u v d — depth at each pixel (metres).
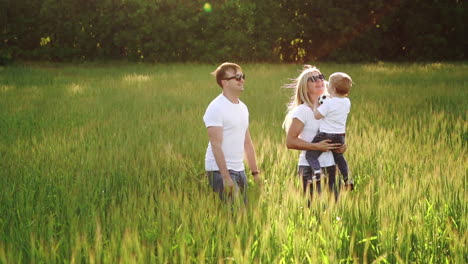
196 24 28.28
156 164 6.92
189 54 28.88
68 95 14.72
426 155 7.12
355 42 30.19
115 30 28.75
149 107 12.47
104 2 27.89
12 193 5.56
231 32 28.25
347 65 26.39
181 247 3.81
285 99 13.71
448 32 30.53
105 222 4.66
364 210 4.66
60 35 28.36
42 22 28.12
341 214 4.61
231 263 3.87
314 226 4.51
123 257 3.67
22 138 8.84
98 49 28.75
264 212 4.80
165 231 4.30
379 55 30.77
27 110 11.95
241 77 5.03
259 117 10.88
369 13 30.08
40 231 4.41
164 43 28.19
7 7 27.47
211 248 4.12
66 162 7.14
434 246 4.16
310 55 30.56
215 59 28.41
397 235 4.24
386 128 9.48
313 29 30.00
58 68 24.59
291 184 5.14
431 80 17.86
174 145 8.16
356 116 10.86
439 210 4.88
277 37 29.23
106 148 8.01
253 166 5.46
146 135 9.01
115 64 27.53
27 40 28.30
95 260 3.78
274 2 29.05
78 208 5.21
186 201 4.84
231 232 4.12
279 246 4.09
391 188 5.67
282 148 7.49
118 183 6.15
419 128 9.45
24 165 6.93
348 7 29.98
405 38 30.94
